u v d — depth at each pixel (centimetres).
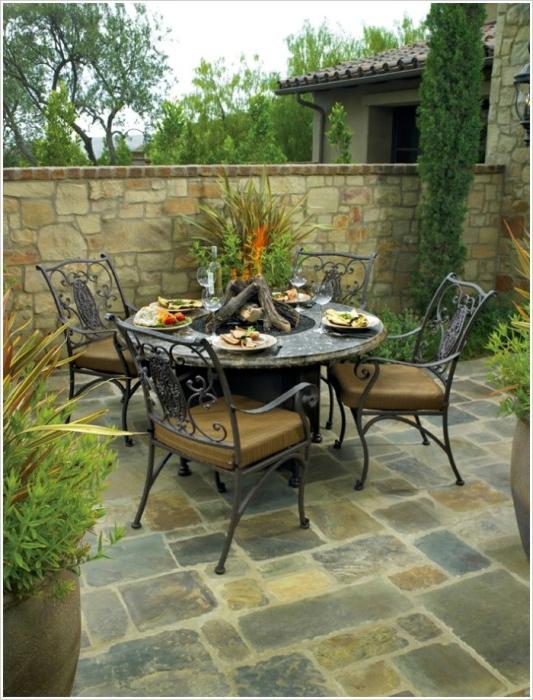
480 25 587
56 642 173
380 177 616
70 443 192
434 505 331
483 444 405
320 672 220
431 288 617
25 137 1678
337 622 245
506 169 656
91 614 249
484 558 286
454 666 222
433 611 251
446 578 271
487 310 634
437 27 582
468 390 504
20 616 165
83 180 518
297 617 247
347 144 938
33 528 157
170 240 556
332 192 602
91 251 531
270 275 539
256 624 243
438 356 374
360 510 326
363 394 343
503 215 666
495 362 282
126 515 322
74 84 1653
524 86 565
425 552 290
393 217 629
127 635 238
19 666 165
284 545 296
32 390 184
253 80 1600
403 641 234
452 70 583
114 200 531
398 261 641
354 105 1009
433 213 610
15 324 515
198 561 284
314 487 350
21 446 171
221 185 556
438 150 596
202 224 560
